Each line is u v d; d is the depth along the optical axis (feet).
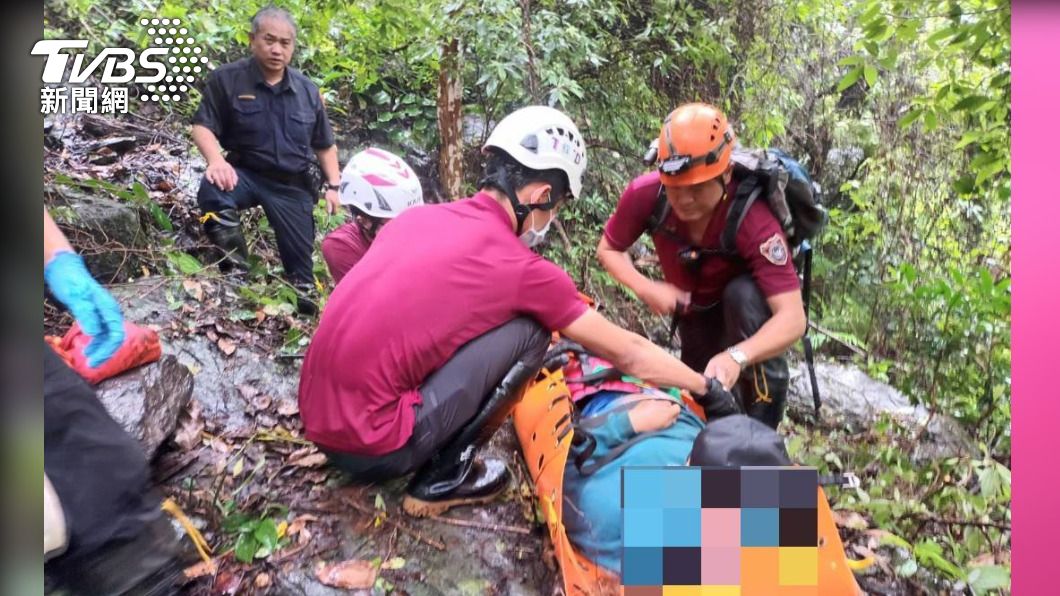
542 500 6.90
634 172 16.20
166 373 7.31
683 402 7.59
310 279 11.39
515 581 6.41
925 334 12.97
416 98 15.79
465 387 6.53
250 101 10.43
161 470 6.92
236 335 9.36
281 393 8.66
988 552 7.92
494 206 6.75
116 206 10.11
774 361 8.61
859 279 15.88
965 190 10.75
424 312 6.28
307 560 6.30
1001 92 10.07
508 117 6.88
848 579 4.88
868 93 16.61
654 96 16.35
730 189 7.73
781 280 7.72
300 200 11.09
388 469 6.61
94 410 4.98
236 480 7.07
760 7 16.29
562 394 7.41
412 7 12.93
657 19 15.65
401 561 6.43
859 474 9.79
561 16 14.93
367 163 8.75
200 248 11.28
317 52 15.07
